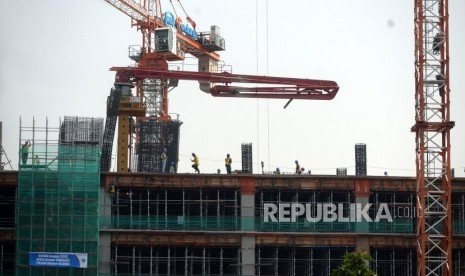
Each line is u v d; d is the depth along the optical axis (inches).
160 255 4153.5
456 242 4047.7
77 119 4057.6
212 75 5290.4
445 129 3897.6
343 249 4124.0
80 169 3902.6
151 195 4146.2
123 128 4753.9
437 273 4183.1
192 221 4013.3
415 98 3944.4
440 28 3922.2
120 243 3954.2
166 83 5703.7
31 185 3868.1
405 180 4069.9
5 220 4092.0
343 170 4328.3
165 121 4581.7
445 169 3895.2
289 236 4010.8
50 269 3860.7
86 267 3855.8
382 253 4170.8
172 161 4557.1
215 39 6141.7
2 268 4001.0
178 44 5900.6
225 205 4099.4
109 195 3991.1
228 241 3993.6
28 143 3895.2
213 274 4131.4
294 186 4042.8
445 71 3905.0
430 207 4057.6
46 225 3860.7
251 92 5295.3
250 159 4259.4
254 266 3983.8
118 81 5280.5
